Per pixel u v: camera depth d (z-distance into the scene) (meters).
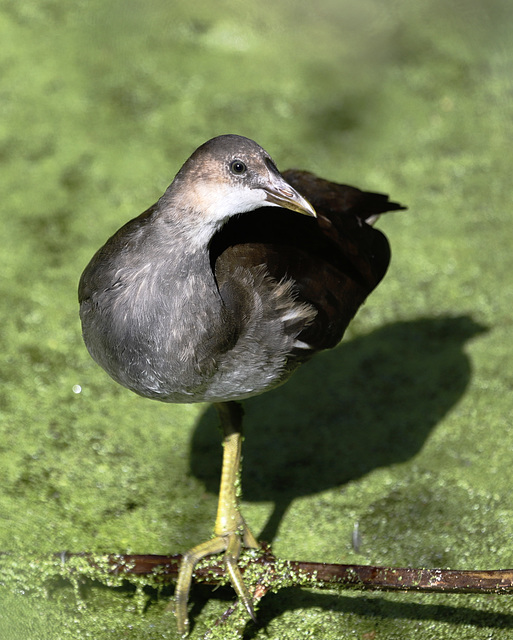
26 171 9.94
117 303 5.53
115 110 10.76
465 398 7.98
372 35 11.91
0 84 10.98
